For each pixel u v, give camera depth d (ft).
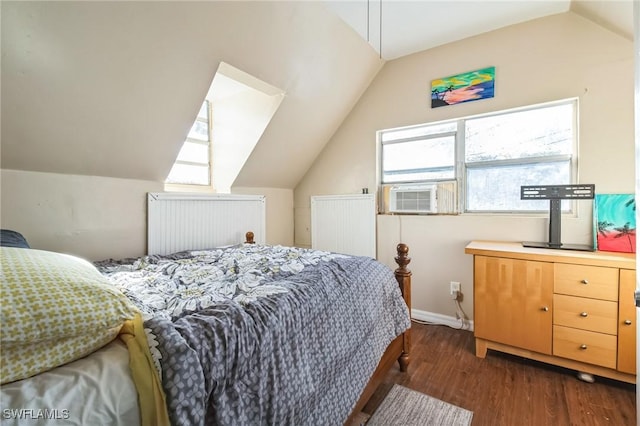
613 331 5.43
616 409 5.07
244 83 7.36
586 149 6.81
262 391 2.90
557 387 5.69
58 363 2.05
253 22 6.02
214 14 5.42
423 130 9.35
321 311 3.97
